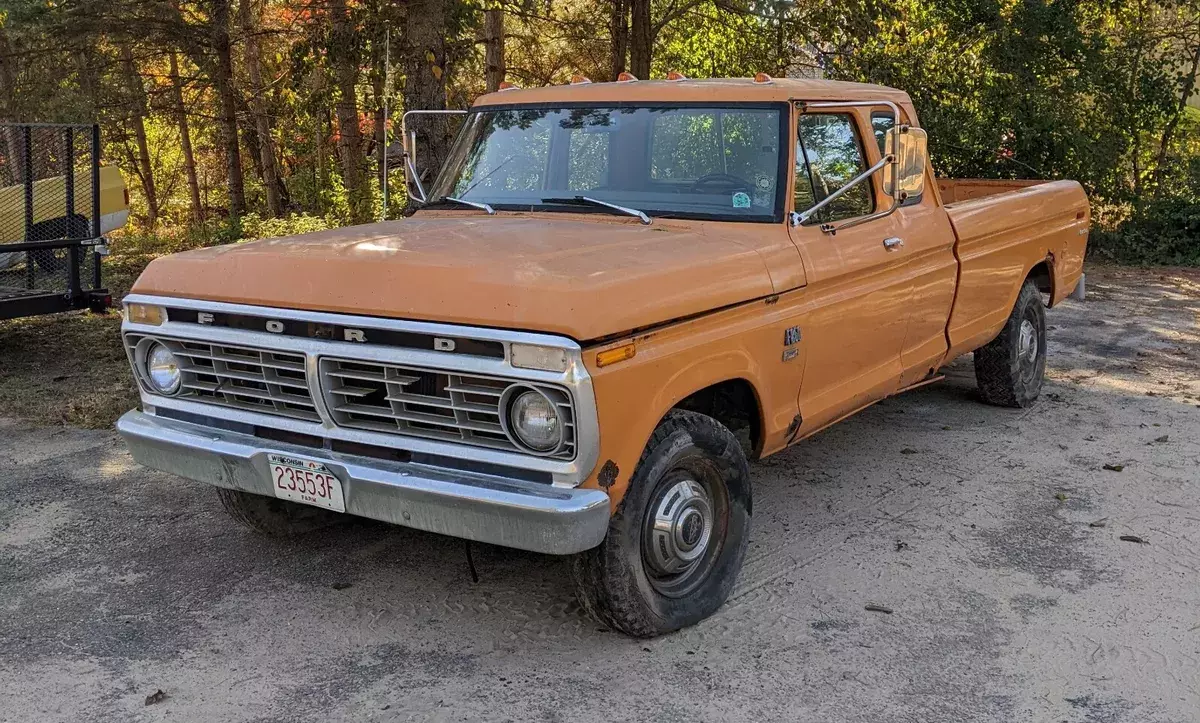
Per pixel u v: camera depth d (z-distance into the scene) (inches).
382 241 155.7
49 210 330.6
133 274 556.7
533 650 149.8
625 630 148.7
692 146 180.2
